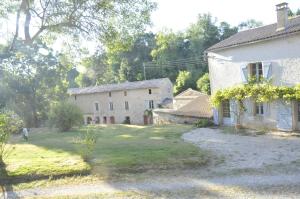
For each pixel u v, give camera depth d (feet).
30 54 135.03
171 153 46.11
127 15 57.06
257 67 72.64
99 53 68.59
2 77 135.23
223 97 79.25
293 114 64.28
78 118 96.12
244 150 48.73
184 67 204.54
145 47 229.66
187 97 139.54
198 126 82.28
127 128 97.55
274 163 39.91
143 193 31.73
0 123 42.50
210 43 206.90
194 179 35.22
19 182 36.96
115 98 179.11
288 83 65.10
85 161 42.60
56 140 72.64
